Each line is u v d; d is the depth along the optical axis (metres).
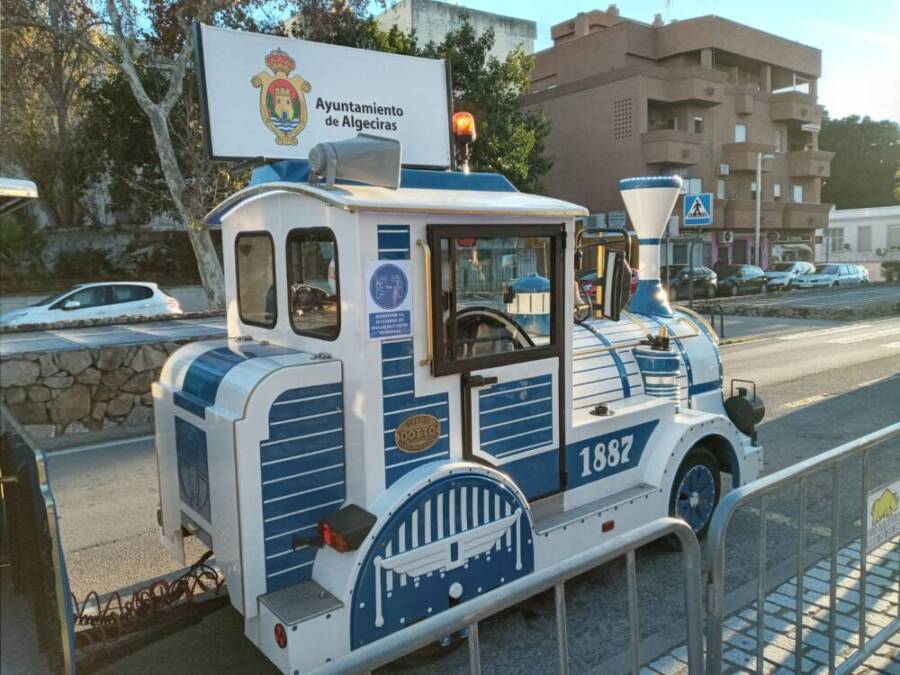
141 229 24.23
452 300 3.20
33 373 7.29
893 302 22.23
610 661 3.34
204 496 3.17
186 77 17.11
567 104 33.91
